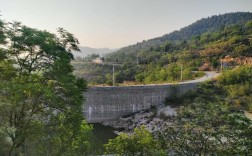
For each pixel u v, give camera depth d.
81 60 191.62
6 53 20.23
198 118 20.92
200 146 20.61
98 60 189.38
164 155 21.78
